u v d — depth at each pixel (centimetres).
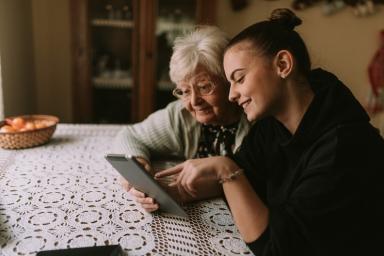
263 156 98
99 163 118
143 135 122
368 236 68
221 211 90
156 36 239
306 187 68
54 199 92
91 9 231
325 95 75
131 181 88
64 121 279
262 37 73
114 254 67
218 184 96
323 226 65
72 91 239
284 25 78
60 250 68
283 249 64
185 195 93
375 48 284
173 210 86
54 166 114
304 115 75
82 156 124
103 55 242
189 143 121
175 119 120
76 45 231
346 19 276
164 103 251
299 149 79
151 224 82
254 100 75
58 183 102
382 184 69
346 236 66
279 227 65
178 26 241
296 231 65
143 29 234
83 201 92
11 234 76
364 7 269
